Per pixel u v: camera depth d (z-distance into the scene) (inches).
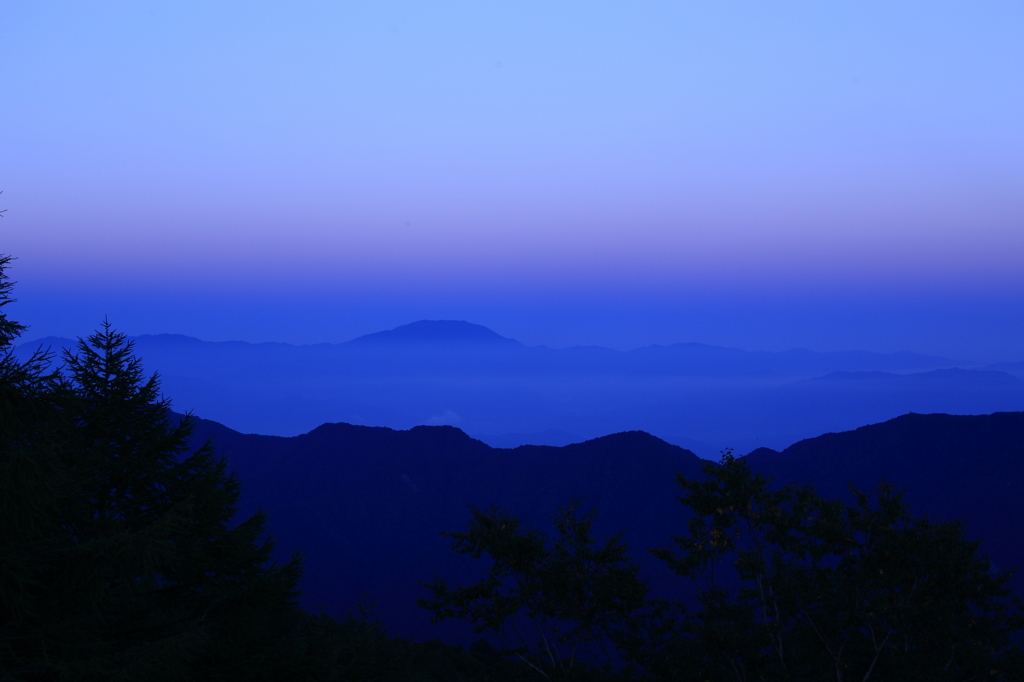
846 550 706.2
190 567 597.9
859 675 704.4
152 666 470.0
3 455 449.1
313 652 607.8
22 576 450.0
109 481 601.0
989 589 638.5
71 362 620.4
